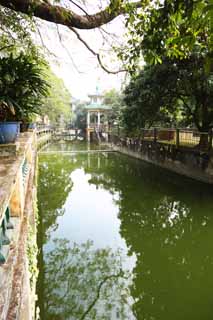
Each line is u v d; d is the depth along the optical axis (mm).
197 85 6734
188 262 3604
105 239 4293
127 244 4137
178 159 8820
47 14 2158
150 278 3232
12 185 1294
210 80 6066
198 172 7594
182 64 6344
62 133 30438
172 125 11320
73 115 33844
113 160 12719
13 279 1213
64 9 2176
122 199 6355
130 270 3410
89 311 2631
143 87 7582
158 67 6609
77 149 17625
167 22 1536
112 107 21125
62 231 4566
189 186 7254
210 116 7773
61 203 6105
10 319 971
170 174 8984
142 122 9070
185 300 2789
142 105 8180
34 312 2234
